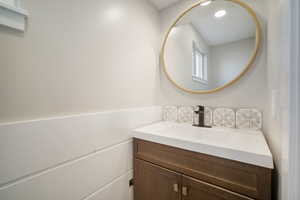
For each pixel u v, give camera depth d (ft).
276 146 1.90
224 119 3.51
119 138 3.14
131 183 3.43
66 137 2.21
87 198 2.51
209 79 3.70
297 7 1.01
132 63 3.58
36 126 1.88
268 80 2.70
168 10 4.44
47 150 1.99
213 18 3.62
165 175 2.85
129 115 3.42
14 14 1.70
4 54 1.65
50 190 2.02
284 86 1.16
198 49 3.84
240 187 2.08
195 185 2.49
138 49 3.77
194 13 3.90
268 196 1.88
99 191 2.71
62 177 2.16
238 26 3.31
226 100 3.52
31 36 1.86
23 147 1.76
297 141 1.01
